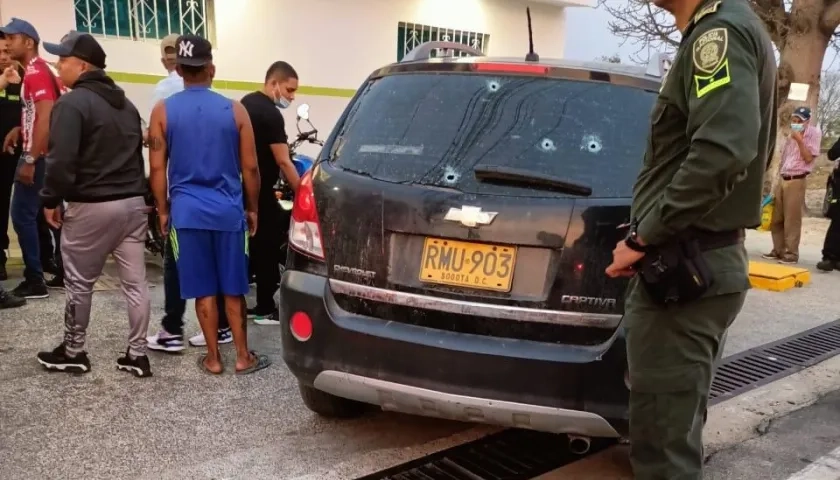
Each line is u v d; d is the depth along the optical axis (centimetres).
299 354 298
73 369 393
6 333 451
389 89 326
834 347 525
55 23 712
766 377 456
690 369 211
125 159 373
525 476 310
